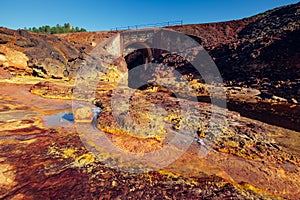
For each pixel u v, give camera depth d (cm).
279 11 2477
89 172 307
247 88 1448
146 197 252
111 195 252
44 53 1698
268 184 317
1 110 679
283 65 1448
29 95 1017
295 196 291
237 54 1928
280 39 1653
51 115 670
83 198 244
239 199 258
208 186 286
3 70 1370
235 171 349
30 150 379
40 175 292
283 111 913
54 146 404
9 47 1486
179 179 301
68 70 1798
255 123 691
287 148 484
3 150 372
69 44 2225
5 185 265
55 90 1172
